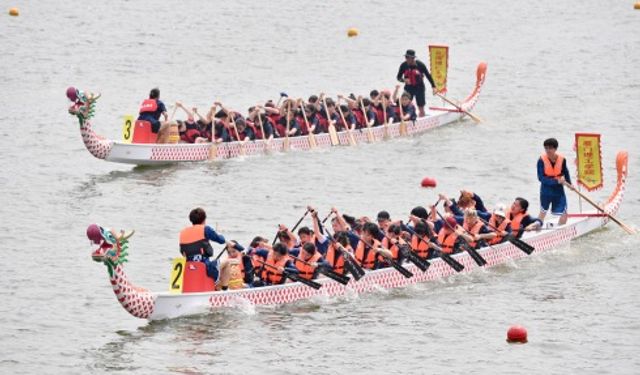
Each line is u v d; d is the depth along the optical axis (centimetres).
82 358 10288
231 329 10931
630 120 19312
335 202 15138
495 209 13012
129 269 12575
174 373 9975
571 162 17062
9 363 10188
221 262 11412
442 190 15712
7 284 12088
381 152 17675
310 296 11706
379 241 12238
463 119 19750
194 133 17250
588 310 11519
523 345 10669
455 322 11212
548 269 12756
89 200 15088
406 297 11906
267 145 17412
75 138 18262
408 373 10056
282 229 12038
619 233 13975
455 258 12488
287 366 10144
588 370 10131
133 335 10788
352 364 10225
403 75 19275
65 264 12738
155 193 15438
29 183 15812
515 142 18175
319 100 18088
